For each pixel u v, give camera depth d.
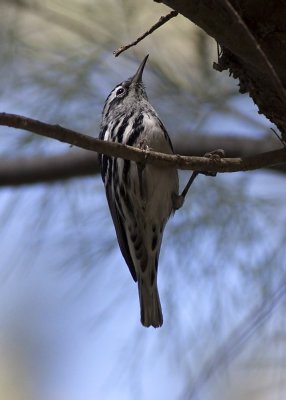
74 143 4.92
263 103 5.48
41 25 8.55
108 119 8.11
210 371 6.82
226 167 5.39
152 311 7.76
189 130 8.72
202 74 8.48
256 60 4.99
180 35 8.44
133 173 7.16
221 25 4.89
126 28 8.43
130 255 7.82
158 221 7.48
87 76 8.56
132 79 8.30
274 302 6.85
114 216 7.80
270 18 5.07
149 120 7.46
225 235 8.06
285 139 5.59
